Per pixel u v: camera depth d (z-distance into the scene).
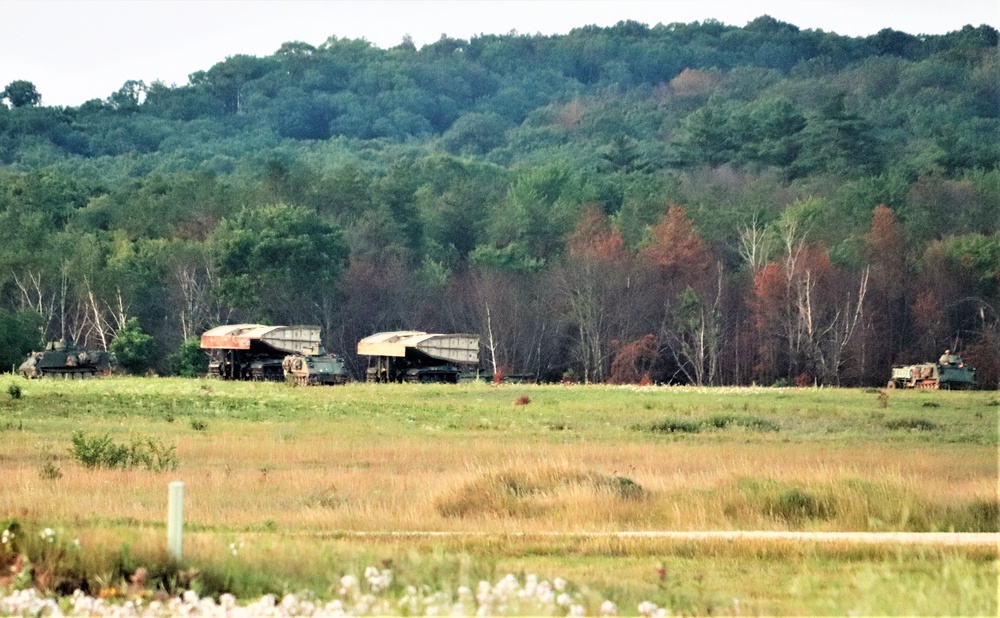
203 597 45.28
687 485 73.94
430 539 58.84
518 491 70.69
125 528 55.41
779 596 48.22
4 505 66.19
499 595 41.72
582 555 56.38
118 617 40.50
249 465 89.75
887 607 44.62
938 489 73.12
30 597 41.66
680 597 47.09
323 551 50.62
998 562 54.53
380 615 41.81
